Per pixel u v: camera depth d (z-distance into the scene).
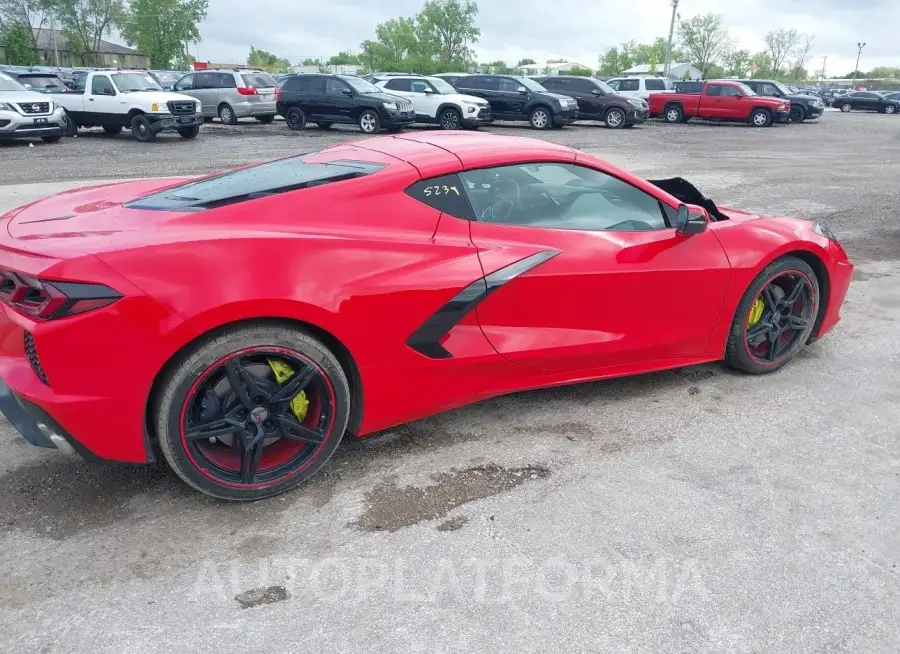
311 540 2.38
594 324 3.15
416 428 3.17
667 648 1.93
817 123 27.89
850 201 9.35
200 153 13.38
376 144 3.22
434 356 2.78
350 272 2.52
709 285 3.35
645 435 3.11
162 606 2.06
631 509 2.55
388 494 2.65
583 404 3.41
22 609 2.04
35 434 2.41
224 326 2.33
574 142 16.78
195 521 2.47
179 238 2.31
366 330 2.58
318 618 2.02
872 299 5.13
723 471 2.82
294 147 14.55
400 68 67.62
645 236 3.23
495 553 2.31
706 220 3.16
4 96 14.59
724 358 3.70
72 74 27.03
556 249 2.98
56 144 15.08
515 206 2.99
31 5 64.06
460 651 1.91
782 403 3.43
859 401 3.46
